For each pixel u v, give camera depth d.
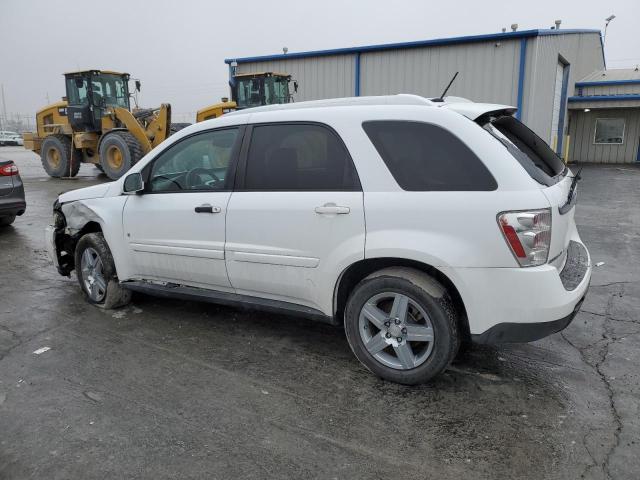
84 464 2.57
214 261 3.89
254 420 2.95
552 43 17.09
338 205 3.28
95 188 4.75
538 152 3.60
